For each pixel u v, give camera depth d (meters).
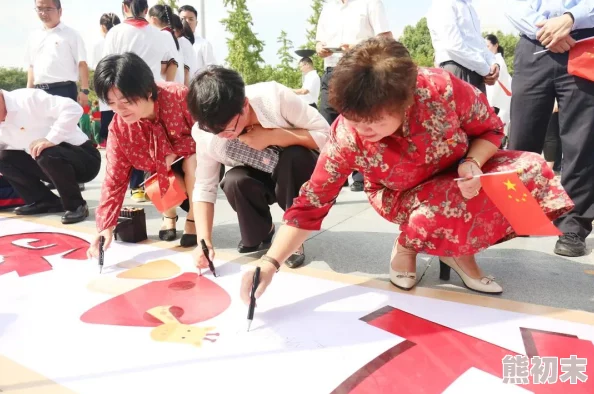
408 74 1.24
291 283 1.97
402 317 1.64
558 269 2.11
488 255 2.30
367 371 1.33
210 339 1.52
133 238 2.58
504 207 1.47
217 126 1.74
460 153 1.61
